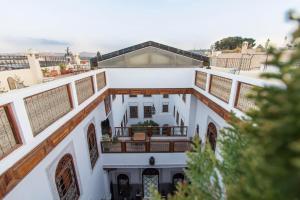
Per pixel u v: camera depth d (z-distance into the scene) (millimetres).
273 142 845
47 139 3953
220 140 2504
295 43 1021
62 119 4574
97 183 7867
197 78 8055
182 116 12008
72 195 5527
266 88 1087
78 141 6016
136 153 8656
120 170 10336
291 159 725
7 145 3023
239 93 4645
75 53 15906
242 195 1186
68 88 5023
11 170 2979
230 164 2141
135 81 8805
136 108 18391
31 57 8883
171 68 8602
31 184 3717
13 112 3113
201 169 2404
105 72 8477
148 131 10977
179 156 8703
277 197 926
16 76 7836
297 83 830
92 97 6648
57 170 4723
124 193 10641
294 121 756
